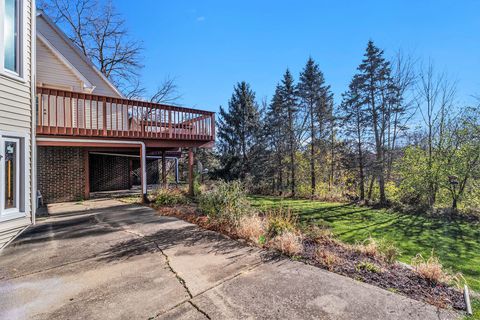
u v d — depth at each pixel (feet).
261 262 11.78
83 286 9.57
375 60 42.42
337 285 9.67
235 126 62.34
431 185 35.45
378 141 42.57
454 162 33.47
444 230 22.89
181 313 7.86
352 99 45.37
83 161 30.68
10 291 9.26
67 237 15.57
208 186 38.99
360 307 8.22
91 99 25.03
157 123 29.68
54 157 28.63
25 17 18.39
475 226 24.58
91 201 28.89
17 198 17.71
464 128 33.04
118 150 35.37
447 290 9.64
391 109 41.55
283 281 9.95
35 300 8.66
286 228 15.52
